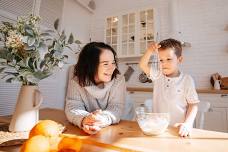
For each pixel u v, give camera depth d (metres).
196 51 3.35
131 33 3.72
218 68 3.18
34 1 2.82
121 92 1.06
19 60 0.78
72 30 3.78
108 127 0.86
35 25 0.81
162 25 3.66
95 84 1.06
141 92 3.14
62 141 0.52
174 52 1.28
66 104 1.04
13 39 0.73
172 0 3.46
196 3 3.44
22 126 0.77
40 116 1.13
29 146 0.44
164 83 1.33
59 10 3.34
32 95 0.80
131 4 4.07
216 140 0.68
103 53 1.00
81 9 4.10
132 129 0.83
